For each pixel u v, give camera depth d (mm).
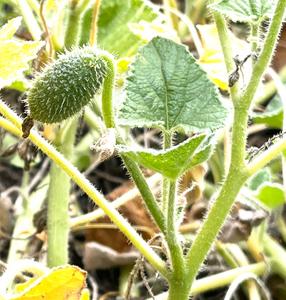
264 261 397
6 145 483
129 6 412
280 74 492
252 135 510
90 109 409
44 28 357
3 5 489
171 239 250
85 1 356
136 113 254
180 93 256
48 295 241
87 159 492
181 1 587
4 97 455
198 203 421
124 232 264
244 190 389
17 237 417
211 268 420
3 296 237
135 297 412
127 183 455
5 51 269
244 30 510
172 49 262
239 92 257
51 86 229
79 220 385
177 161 225
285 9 253
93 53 238
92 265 437
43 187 451
